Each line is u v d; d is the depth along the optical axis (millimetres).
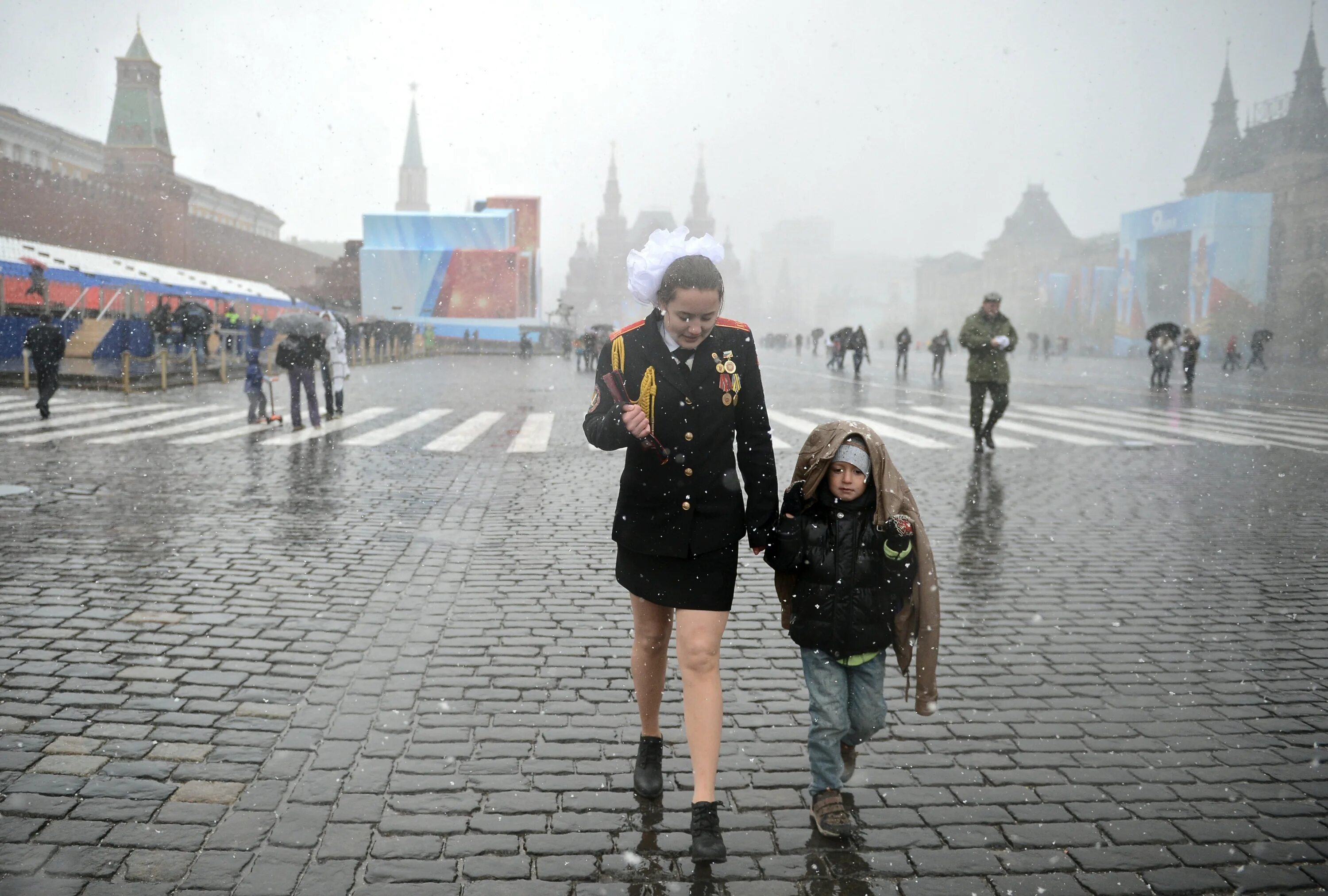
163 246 54062
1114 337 68625
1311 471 10023
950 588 5527
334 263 57906
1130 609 5156
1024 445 12031
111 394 18031
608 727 3576
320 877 2555
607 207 159250
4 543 6141
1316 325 54688
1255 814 2988
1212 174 72438
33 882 2479
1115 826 2906
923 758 3365
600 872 2619
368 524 7027
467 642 4484
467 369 32594
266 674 4039
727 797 3062
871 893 2545
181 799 2953
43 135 50000
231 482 8656
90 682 3885
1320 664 4348
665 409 2709
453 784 3104
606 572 5762
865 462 2785
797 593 2904
